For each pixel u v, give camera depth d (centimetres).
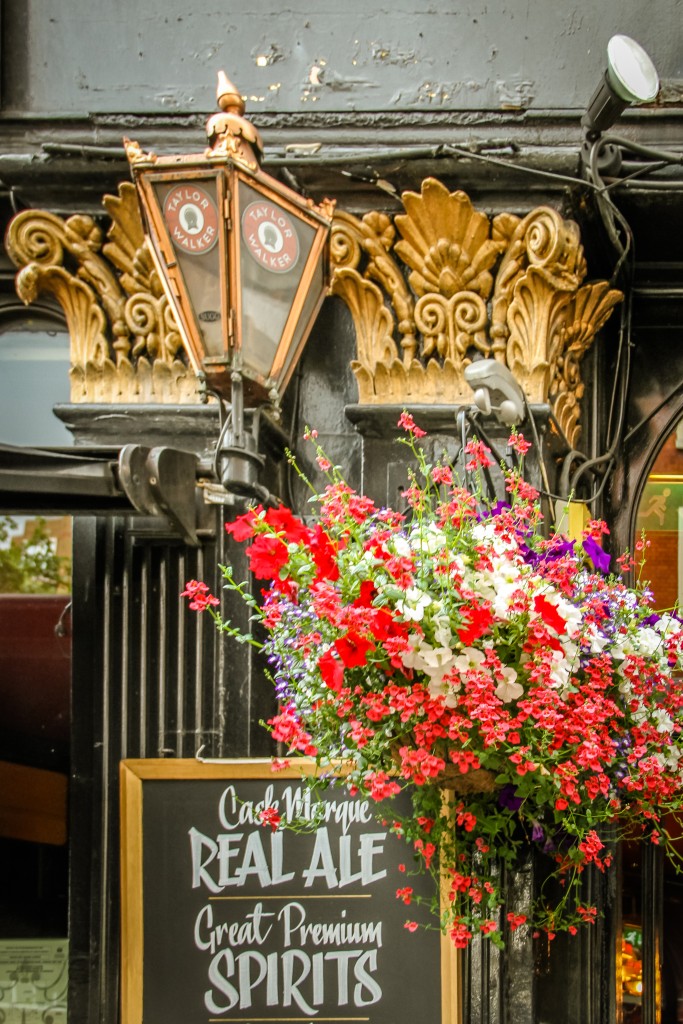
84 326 357
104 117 370
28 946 361
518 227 339
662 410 382
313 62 370
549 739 248
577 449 377
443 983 321
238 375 296
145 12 375
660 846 365
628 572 376
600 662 259
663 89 369
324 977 323
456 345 349
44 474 298
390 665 249
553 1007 339
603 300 363
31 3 377
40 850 363
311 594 255
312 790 320
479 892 275
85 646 351
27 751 368
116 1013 340
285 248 305
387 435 355
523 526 277
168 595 347
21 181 349
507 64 368
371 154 340
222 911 326
